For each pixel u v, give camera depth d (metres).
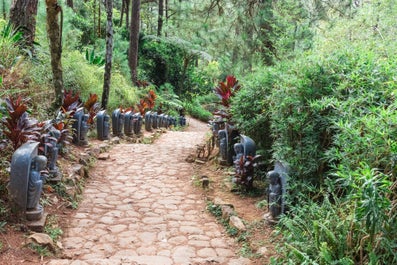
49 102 6.52
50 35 6.06
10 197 3.52
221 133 6.32
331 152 2.99
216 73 24.38
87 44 16.77
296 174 3.69
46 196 4.25
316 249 2.63
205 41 15.80
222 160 6.27
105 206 4.51
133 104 12.99
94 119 8.55
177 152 7.73
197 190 5.26
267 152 5.24
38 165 3.64
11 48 6.63
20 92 5.68
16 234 3.34
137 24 17.23
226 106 6.50
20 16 7.88
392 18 5.40
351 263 2.31
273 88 4.72
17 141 3.88
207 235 3.80
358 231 2.46
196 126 20.06
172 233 3.83
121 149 7.77
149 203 4.70
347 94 3.36
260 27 9.48
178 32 20.20
